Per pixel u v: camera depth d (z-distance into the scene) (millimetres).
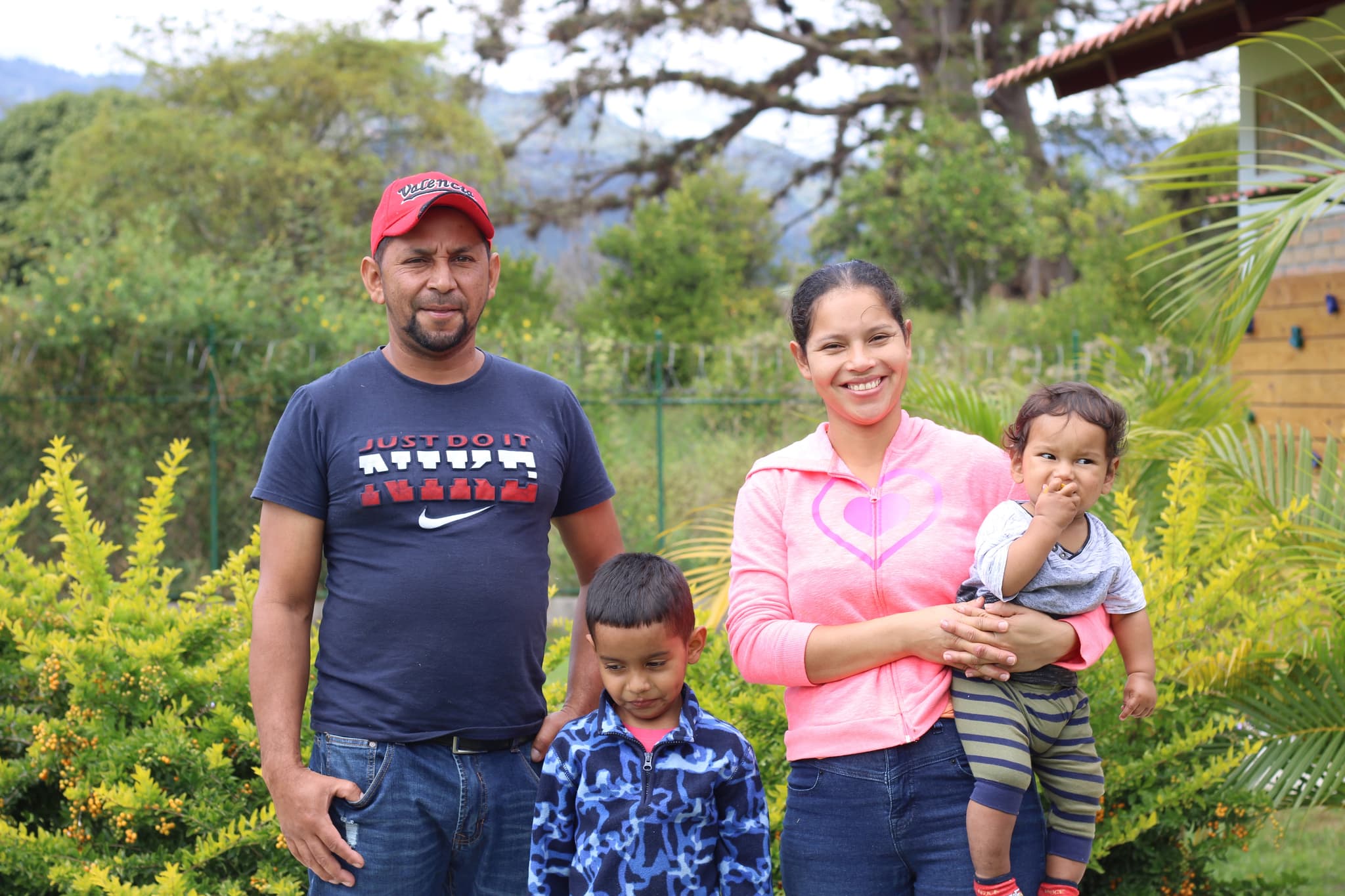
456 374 2793
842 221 22234
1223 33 7316
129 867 3459
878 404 2545
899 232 20281
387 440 2674
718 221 22688
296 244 16969
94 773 3629
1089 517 2629
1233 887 3916
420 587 2607
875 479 2605
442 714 2617
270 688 2646
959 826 2381
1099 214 20578
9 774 3723
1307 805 3758
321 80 19859
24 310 9820
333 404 2719
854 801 2414
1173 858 3691
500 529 2693
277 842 3424
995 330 17672
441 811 2617
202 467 9789
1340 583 3846
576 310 20969
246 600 4094
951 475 2584
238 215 17312
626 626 2557
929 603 2498
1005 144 21500
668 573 2635
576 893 2547
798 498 2623
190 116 18391
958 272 20688
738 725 3555
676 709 2686
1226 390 5922
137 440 9734
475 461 2697
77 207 13977
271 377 9750
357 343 10070
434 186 2672
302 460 2697
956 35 24375
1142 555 3826
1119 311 17375
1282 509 4465
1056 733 2477
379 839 2576
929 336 15781
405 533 2643
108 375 9688
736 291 20969
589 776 2582
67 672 3877
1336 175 4316
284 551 2695
